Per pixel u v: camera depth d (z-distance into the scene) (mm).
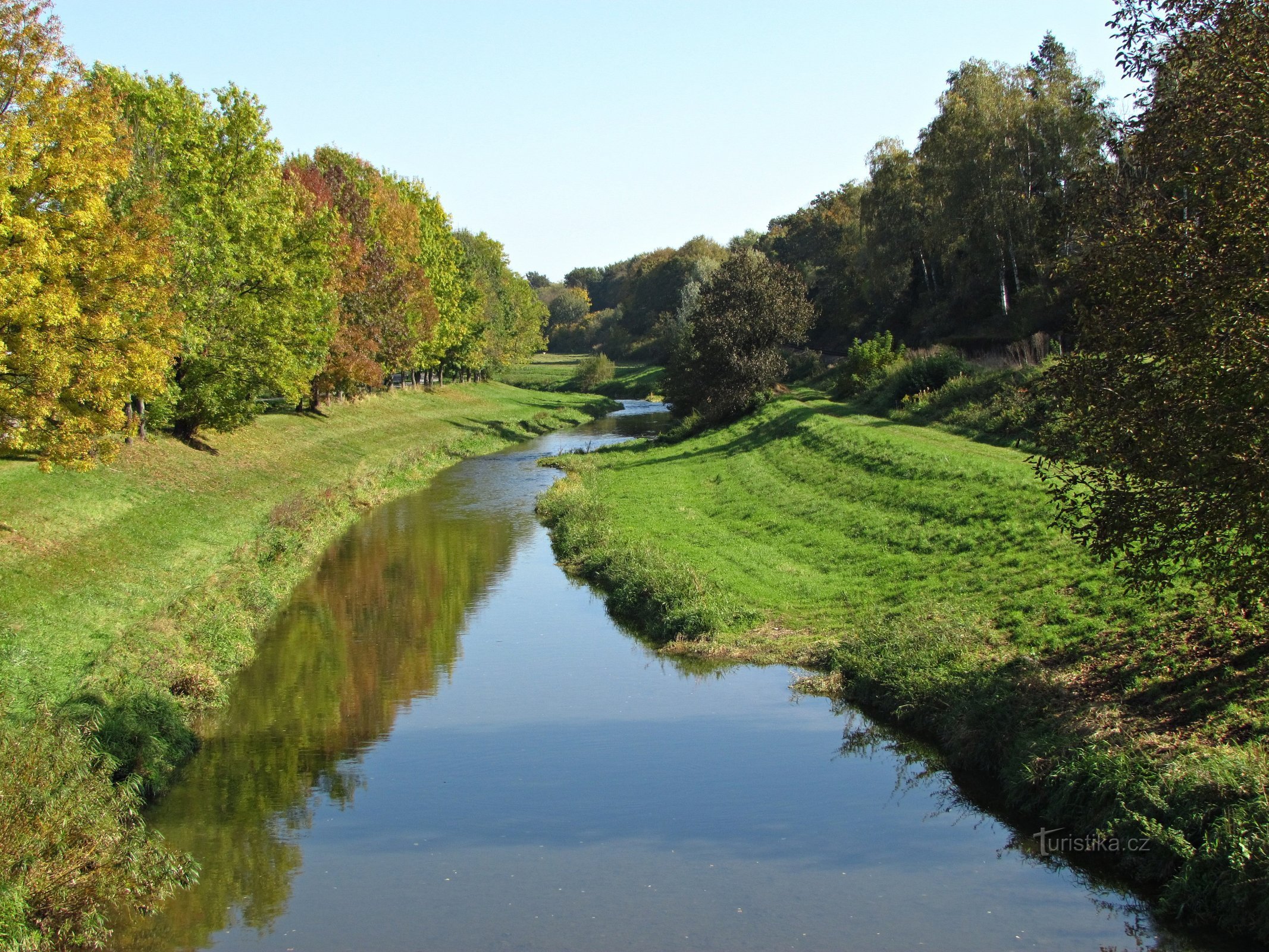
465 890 11695
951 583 20844
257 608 24594
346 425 56562
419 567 30469
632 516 34750
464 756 15984
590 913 11102
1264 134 11727
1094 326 13312
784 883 11609
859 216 91625
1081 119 50906
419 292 68438
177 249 33188
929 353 54250
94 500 27516
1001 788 13695
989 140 56969
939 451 33031
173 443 37406
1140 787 11570
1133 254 12727
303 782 15172
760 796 14102
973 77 58281
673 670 20156
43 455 22062
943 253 68688
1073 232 14617
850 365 61531
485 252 110188
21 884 10445
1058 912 10758
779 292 61156
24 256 19922
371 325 59312
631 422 84500
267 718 18000
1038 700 14555
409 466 51312
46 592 20344
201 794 14805
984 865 11953
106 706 15672
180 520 29391
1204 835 10602
